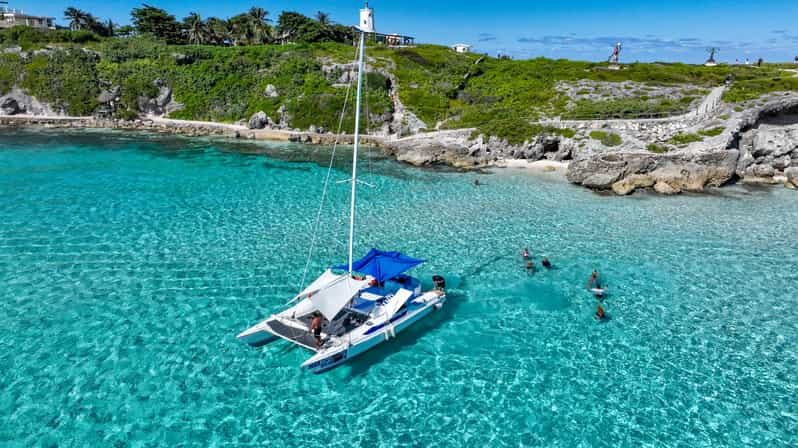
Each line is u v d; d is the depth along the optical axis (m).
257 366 17.20
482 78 78.56
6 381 15.80
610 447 14.01
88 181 39.72
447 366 17.58
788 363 17.97
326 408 15.31
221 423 14.49
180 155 51.53
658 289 23.61
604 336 19.62
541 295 22.97
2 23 111.38
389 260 21.03
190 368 16.89
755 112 47.09
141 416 14.60
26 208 32.47
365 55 84.44
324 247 27.97
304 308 19.16
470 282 24.19
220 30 104.06
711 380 17.00
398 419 14.95
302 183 41.50
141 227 30.02
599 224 32.50
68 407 14.80
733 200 38.31
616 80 72.31
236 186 39.97
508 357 18.17
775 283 24.22
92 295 21.48
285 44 95.50
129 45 86.38
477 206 36.03
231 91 76.56
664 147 45.00
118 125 69.06
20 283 22.28
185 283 22.97
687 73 76.00
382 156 53.91
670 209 35.91
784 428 14.84
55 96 73.50
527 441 14.17
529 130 51.19
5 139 56.28
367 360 17.88
